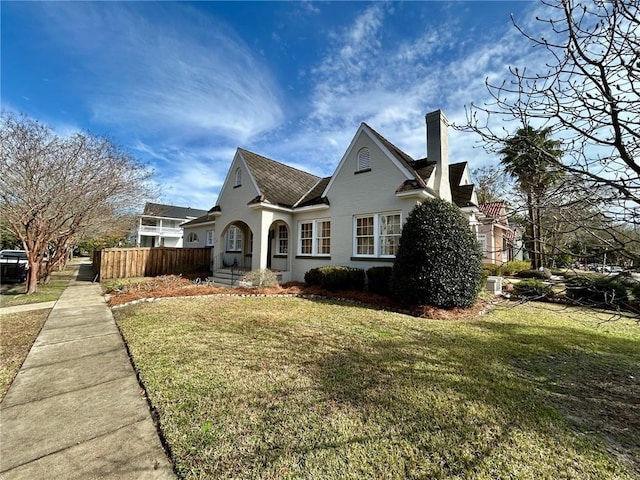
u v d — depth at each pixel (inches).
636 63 100.1
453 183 566.9
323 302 372.2
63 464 94.3
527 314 322.7
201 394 138.6
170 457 98.4
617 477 91.0
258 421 117.9
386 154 427.8
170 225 1696.6
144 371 163.6
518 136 122.6
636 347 216.2
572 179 118.9
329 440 106.7
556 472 93.0
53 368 171.5
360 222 460.8
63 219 470.9
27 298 404.2
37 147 409.4
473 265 331.3
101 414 124.2
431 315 297.4
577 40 105.0
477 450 102.3
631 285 274.1
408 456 99.1
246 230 673.6
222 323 265.9
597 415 125.9
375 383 150.6
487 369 170.6
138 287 452.8
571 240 127.8
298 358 183.9
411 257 328.8
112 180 493.7
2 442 105.0
